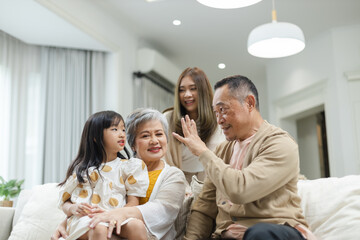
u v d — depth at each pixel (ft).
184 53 19.24
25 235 6.42
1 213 7.29
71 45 14.62
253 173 4.30
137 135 5.63
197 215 5.32
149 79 17.78
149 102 17.58
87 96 14.82
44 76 14.26
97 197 5.00
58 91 14.39
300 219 4.50
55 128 14.05
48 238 6.40
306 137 20.71
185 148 7.67
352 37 16.44
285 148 4.47
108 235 4.35
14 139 13.21
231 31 17.04
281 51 12.21
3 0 11.41
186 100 7.93
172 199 5.21
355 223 4.92
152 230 4.88
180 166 7.48
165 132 5.78
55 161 13.82
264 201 4.48
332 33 16.75
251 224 4.45
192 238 5.10
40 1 11.65
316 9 15.37
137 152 5.69
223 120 4.89
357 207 5.09
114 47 15.30
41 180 13.53
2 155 12.86
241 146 5.01
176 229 5.65
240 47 18.62
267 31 10.90
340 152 15.88
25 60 14.07
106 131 5.33
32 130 13.85
